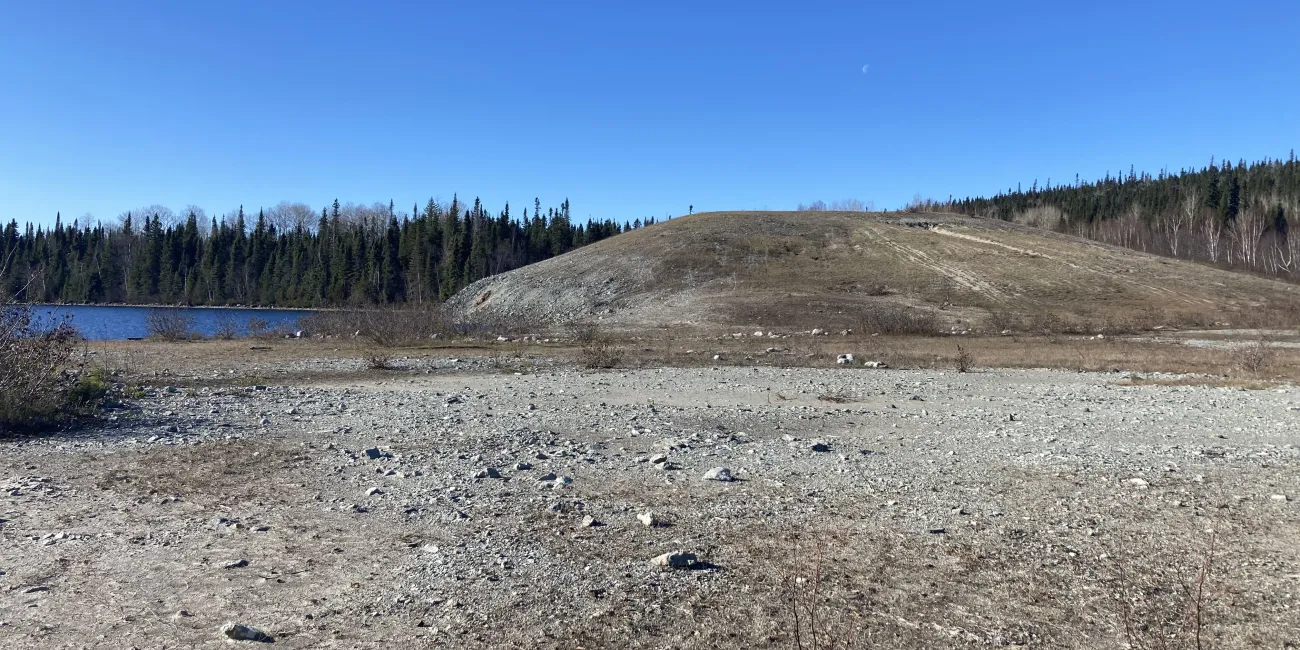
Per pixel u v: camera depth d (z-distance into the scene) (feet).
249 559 17.03
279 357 74.64
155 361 68.39
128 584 15.46
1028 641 13.21
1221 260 289.94
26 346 34.53
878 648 12.90
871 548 18.06
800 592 15.30
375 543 18.22
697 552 17.66
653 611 14.34
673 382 56.08
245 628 13.16
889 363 72.84
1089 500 22.53
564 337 108.17
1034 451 30.50
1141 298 163.12
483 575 16.15
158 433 32.32
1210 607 14.65
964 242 213.46
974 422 38.65
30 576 15.78
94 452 28.27
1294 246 268.00
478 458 27.89
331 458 27.63
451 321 110.73
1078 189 497.46
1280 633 13.50
